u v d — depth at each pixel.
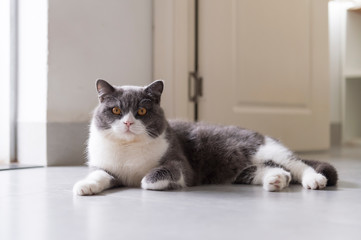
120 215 1.21
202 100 2.96
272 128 3.23
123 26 2.71
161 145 1.73
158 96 1.77
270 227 1.08
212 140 1.93
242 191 1.63
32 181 1.86
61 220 1.16
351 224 1.12
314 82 3.44
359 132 4.55
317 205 1.35
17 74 2.59
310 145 3.43
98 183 1.58
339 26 4.33
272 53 3.21
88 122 2.58
